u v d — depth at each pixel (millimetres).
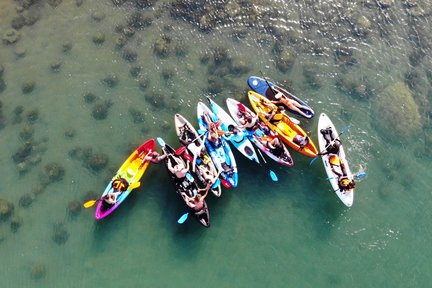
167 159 19047
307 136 19406
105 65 21234
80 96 20828
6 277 18656
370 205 19438
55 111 20672
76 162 19859
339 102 20562
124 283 18688
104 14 22094
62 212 19312
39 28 22031
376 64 21188
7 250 18969
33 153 20031
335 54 21297
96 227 19109
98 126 20375
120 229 19141
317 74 20922
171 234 19156
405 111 20406
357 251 19000
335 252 19016
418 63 21266
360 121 20328
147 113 20422
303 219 19359
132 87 20844
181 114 20359
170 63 21125
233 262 18969
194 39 21531
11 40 21750
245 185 19547
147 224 19188
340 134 20125
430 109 20594
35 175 19766
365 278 18703
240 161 19734
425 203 19500
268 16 21844
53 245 19000
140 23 21844
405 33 21734
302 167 19703
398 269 18781
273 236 19219
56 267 18766
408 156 19984
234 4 22000
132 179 19141
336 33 21641
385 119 20312
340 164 19391
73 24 22031
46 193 19547
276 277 18781
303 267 18891
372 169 19797
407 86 20859
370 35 21656
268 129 19844
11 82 21125
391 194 19547
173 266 18938
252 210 19391
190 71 20969
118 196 18875
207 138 19547
